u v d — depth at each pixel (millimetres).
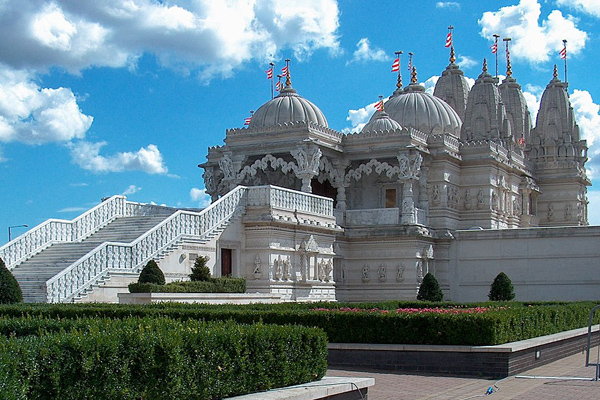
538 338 23141
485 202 55344
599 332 31109
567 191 68188
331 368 21156
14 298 27516
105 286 30562
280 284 40281
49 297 28422
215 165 56406
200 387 11844
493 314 20812
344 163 52438
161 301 29344
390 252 50719
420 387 17859
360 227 51344
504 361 19703
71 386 10211
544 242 49750
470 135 60906
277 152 49969
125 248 32156
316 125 49812
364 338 21516
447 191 53844
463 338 20469
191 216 36438
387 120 55250
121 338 11000
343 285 51375
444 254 52750
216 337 12203
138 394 11000
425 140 53188
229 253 39281
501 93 73688
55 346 10156
